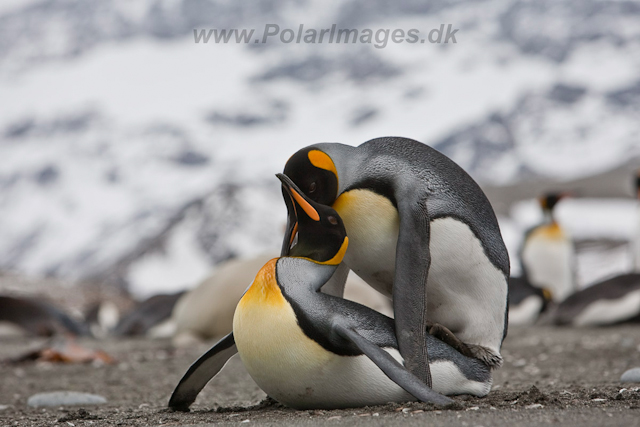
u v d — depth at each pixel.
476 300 4.64
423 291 4.28
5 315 15.05
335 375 4.12
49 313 15.41
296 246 4.41
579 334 12.34
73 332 15.52
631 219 46.94
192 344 12.10
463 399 4.35
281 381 4.20
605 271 29.80
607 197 57.06
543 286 19.66
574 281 20.11
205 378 4.81
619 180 62.03
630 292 14.42
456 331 4.69
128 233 155.62
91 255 157.00
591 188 60.22
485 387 4.54
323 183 4.56
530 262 19.80
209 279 12.63
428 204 4.46
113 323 19.97
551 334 12.59
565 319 15.01
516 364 8.00
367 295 11.10
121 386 7.33
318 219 4.30
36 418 5.02
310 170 4.55
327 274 4.29
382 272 4.72
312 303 4.12
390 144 4.71
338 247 4.31
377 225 4.55
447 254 4.51
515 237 38.81
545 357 8.57
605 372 6.79
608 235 41.44
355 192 4.57
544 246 19.58
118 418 4.70
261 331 4.13
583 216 48.41
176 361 9.74
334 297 4.25
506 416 3.69
